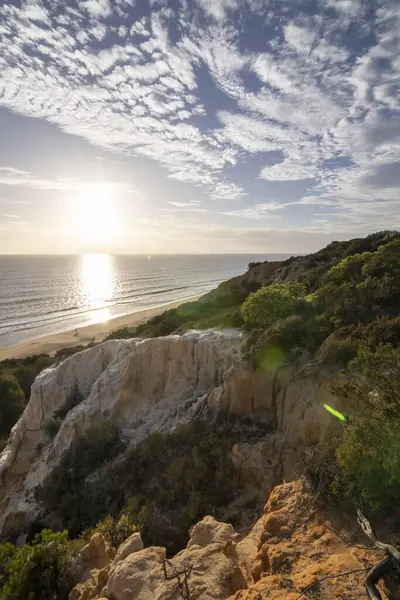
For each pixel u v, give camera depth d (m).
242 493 13.34
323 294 21.70
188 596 6.39
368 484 6.48
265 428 15.02
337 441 8.34
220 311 35.69
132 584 7.47
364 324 16.09
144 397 21.59
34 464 22.58
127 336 47.28
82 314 105.69
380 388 7.41
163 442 16.53
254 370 16.09
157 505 13.40
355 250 34.47
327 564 5.76
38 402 25.59
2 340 76.69
